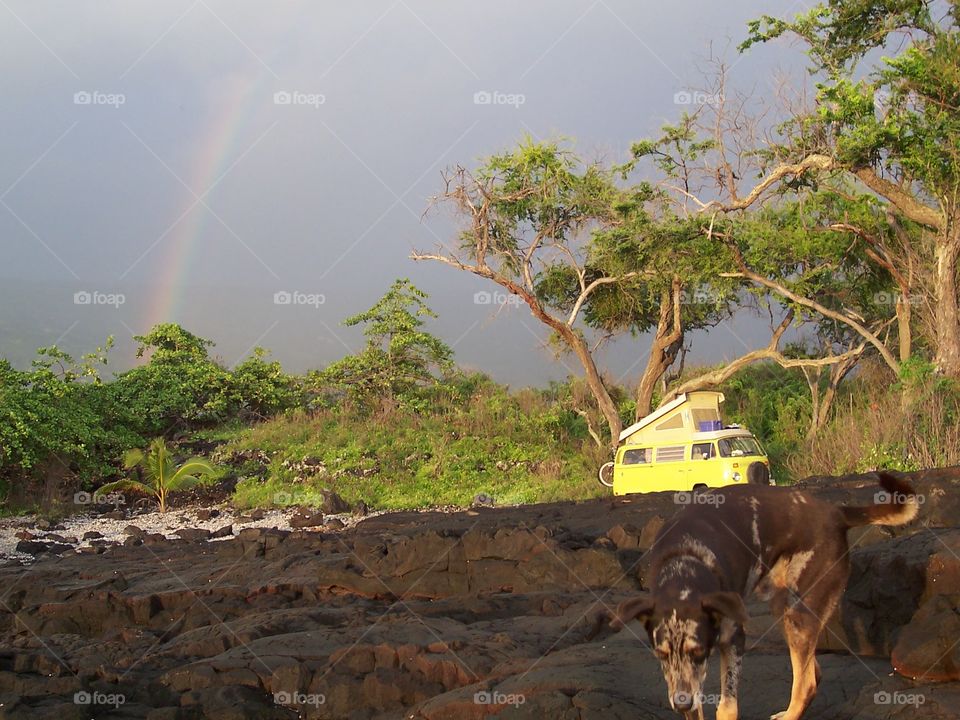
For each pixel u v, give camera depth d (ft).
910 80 71.56
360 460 87.97
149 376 101.96
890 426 66.69
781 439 86.17
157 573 45.78
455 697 23.32
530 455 88.33
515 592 36.01
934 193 73.46
